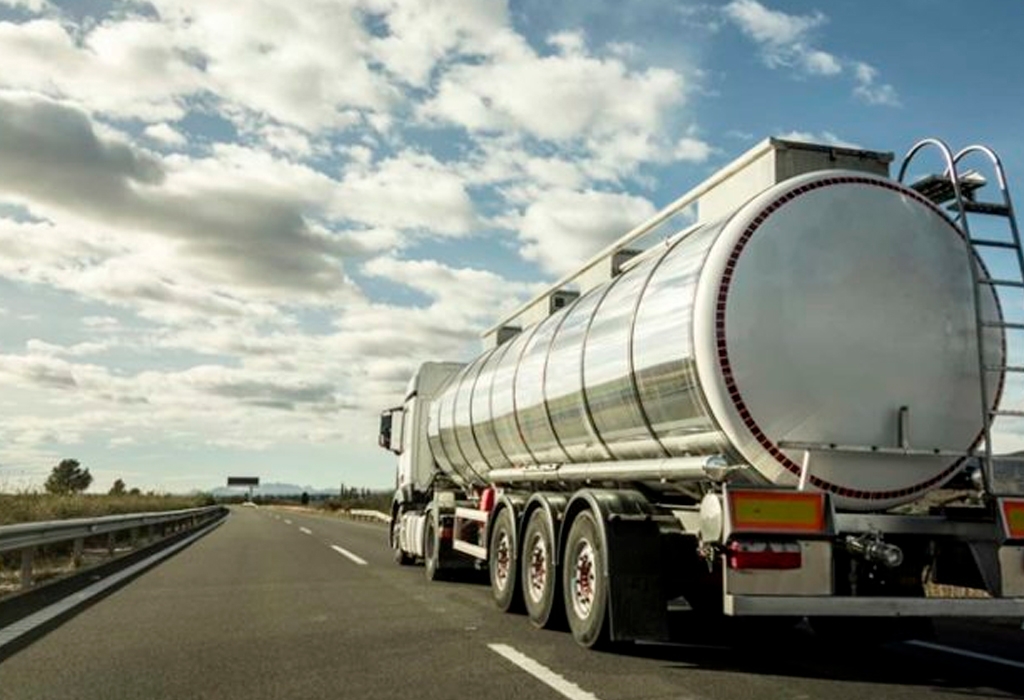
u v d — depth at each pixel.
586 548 7.79
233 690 6.23
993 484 6.76
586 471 8.98
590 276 10.20
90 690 6.24
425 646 7.84
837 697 6.02
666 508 7.53
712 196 7.96
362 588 12.47
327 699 5.97
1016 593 6.63
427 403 17.19
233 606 10.52
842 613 6.24
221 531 30.80
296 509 85.25
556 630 8.70
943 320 6.99
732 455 6.70
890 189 7.13
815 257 6.82
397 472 18.64
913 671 6.99
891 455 6.75
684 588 7.56
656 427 7.50
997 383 7.16
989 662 7.39
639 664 7.07
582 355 8.66
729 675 6.71
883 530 6.56
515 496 10.30
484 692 6.12
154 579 13.66
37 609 10.27
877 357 6.78
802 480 6.57
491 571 10.47
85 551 19.47
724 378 6.55
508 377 10.94
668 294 7.22
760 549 6.22
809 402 6.63
